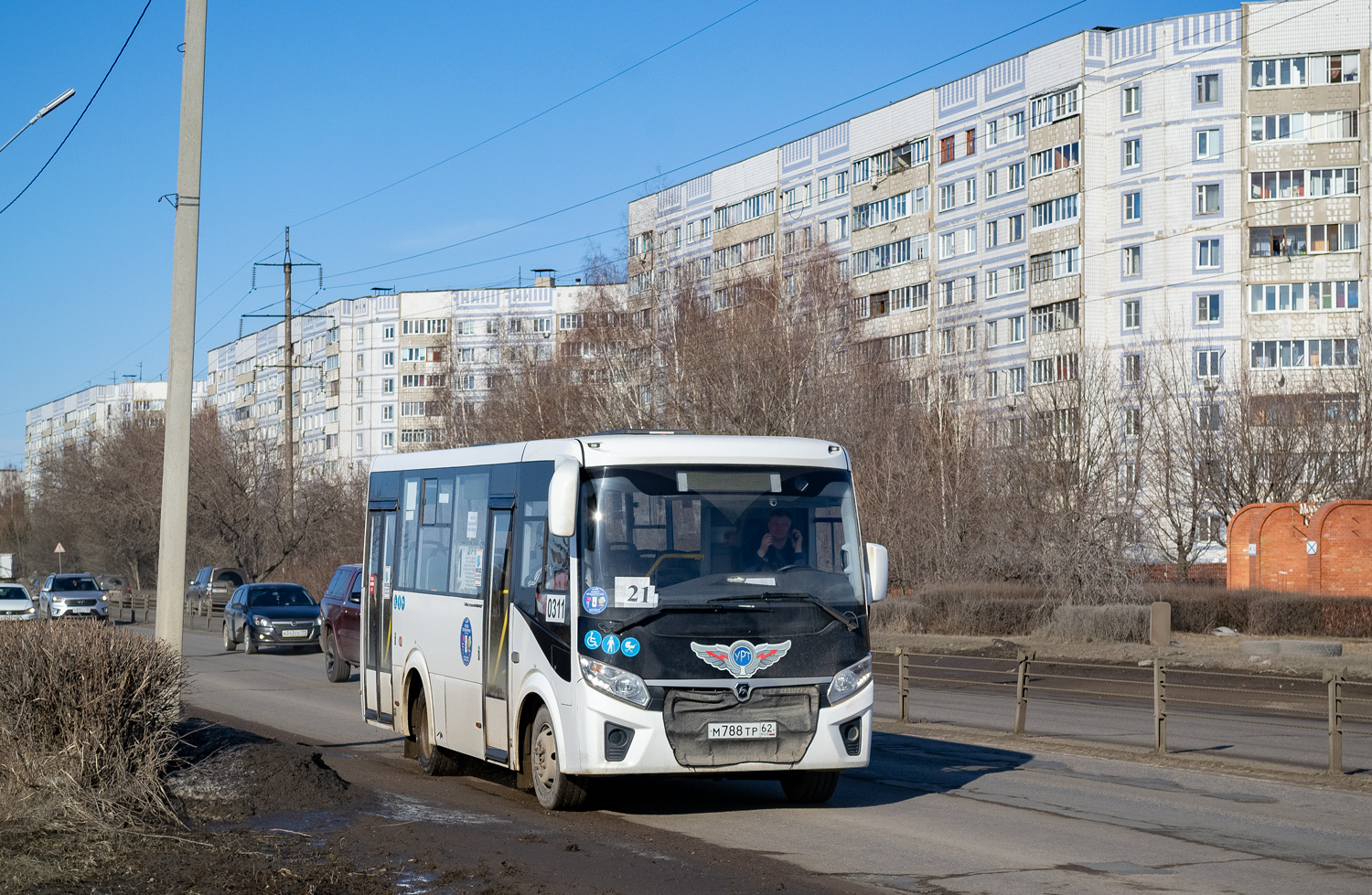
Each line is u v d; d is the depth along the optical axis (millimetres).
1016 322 73062
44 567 100938
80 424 174000
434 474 13258
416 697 13453
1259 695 21766
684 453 10469
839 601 10430
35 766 9430
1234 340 67125
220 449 68812
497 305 118438
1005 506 41969
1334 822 10273
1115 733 16875
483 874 8016
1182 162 68312
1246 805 11055
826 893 7699
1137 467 50469
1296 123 67125
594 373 52344
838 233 83375
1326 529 37375
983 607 35844
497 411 59688
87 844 8422
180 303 12820
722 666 9977
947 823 10141
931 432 45969
